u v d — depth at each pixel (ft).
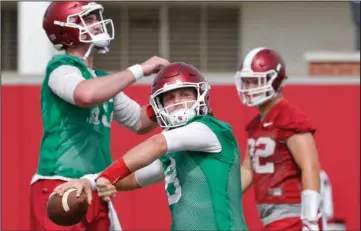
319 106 73.77
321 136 73.72
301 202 50.80
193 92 36.81
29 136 74.23
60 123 44.27
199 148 35.55
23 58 97.76
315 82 73.82
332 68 94.94
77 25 45.19
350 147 73.56
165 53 116.88
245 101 53.52
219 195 35.83
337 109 73.72
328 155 73.61
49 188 44.45
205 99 37.11
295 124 51.08
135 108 47.42
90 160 44.73
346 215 73.36
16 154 74.18
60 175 44.27
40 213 44.83
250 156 53.16
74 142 44.39
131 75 42.63
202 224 35.76
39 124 74.33
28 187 74.18
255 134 52.65
